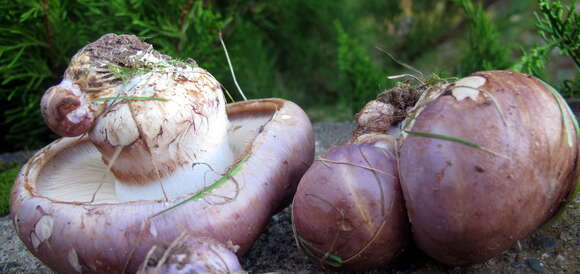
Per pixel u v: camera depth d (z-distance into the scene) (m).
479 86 0.25
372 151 0.26
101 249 0.26
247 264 0.30
